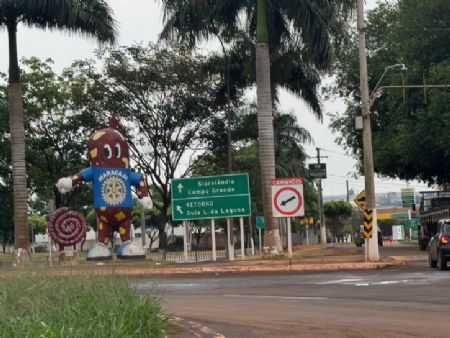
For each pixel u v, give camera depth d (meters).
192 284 21.53
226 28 33.09
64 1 29.42
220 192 30.48
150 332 8.88
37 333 6.92
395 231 83.94
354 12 30.44
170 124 39.03
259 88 30.27
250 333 11.66
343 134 47.38
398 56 40.12
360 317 13.06
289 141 53.28
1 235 73.06
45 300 9.12
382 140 40.62
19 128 30.56
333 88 45.97
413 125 36.59
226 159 41.44
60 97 38.31
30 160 39.16
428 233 40.34
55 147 39.12
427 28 36.88
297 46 32.62
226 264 27.66
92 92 38.47
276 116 51.38
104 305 8.72
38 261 14.08
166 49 37.91
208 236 79.56
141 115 38.75
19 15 30.48
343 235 106.00
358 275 22.28
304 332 11.61
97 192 28.80
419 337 10.76
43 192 42.41
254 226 65.56
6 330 7.10
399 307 14.23
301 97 36.25
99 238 28.97
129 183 29.45
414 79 36.41
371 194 27.45
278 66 33.56
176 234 91.62
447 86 29.17
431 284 18.31
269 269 25.44
